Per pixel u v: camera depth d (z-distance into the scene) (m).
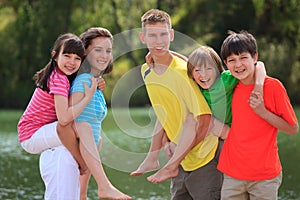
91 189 8.01
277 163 4.90
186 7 26.70
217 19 26.02
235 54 4.87
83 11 26.05
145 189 8.07
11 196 7.52
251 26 25.64
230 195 4.92
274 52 24.31
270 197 4.84
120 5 27.38
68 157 5.07
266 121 4.86
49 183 5.08
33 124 5.20
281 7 25.17
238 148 4.90
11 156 11.11
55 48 5.12
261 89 4.82
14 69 25.59
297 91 24.19
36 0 25.70
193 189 5.38
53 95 5.09
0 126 16.75
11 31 25.98
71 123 5.09
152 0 27.38
